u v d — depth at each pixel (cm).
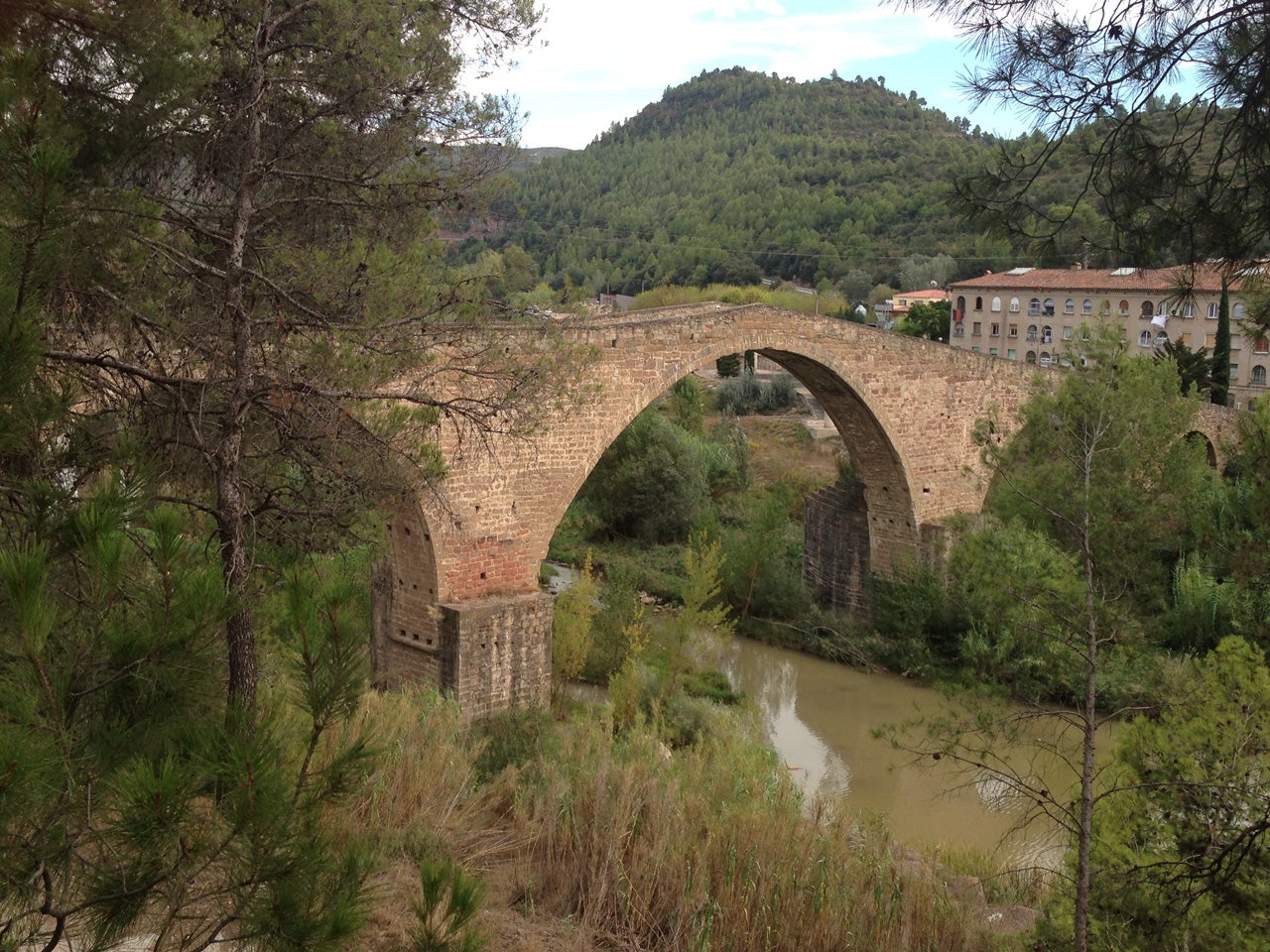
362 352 983
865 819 1500
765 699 2611
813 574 3481
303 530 984
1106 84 565
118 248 735
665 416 5356
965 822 1855
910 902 976
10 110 504
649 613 3131
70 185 639
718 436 5100
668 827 974
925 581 2833
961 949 966
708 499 4325
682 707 2200
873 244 8969
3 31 588
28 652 379
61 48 639
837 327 2725
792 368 2789
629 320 2377
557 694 2217
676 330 2353
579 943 821
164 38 706
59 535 461
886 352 2861
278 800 432
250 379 899
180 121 797
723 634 2561
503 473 2058
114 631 427
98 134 696
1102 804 980
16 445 482
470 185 1094
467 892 504
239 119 917
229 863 447
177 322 876
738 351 2500
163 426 871
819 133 13925
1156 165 576
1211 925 827
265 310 986
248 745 428
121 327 804
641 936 867
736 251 9519
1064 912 930
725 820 1053
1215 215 568
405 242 1100
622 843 969
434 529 1964
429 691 1683
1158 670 1006
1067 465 1150
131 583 448
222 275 892
